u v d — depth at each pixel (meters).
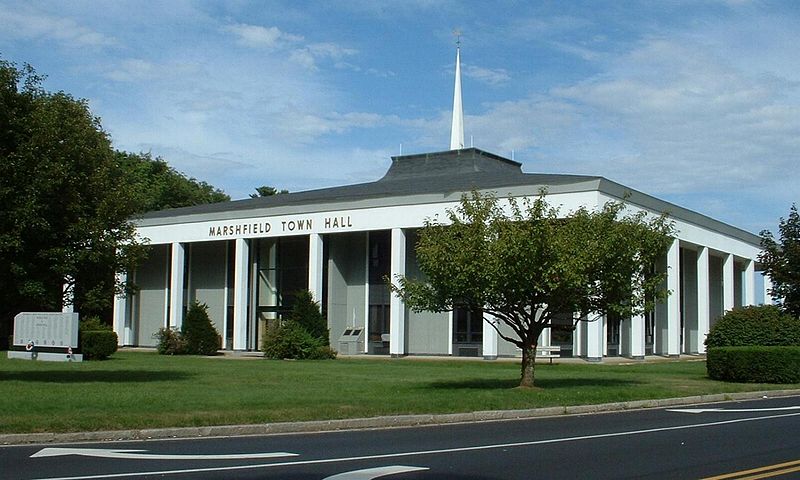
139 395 18.61
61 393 18.73
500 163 54.78
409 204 41.84
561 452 12.25
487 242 21.17
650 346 46.34
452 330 43.16
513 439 13.86
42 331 35.09
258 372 28.22
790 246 33.03
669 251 42.75
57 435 13.36
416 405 17.48
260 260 50.56
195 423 14.71
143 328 55.19
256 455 11.96
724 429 15.19
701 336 47.56
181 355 43.88
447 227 22.53
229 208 49.03
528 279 20.86
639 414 18.31
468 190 39.88
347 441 13.71
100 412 15.24
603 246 21.06
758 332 27.88
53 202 22.55
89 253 22.86
